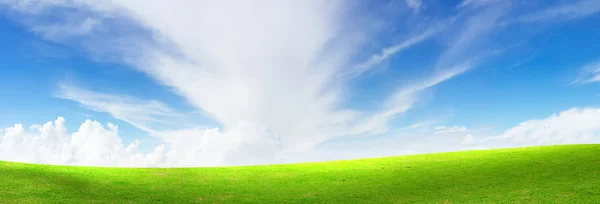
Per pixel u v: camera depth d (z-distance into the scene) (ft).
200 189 142.31
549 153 176.45
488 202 103.60
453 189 127.34
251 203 123.13
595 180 115.03
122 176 156.87
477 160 179.01
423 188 133.28
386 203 115.55
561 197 100.37
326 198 127.65
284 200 126.41
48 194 115.75
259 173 175.22
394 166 181.37
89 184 137.90
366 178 157.58
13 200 106.11
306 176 166.61
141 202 118.62
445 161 185.16
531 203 98.07
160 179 156.25
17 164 155.22
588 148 176.35
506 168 153.99
